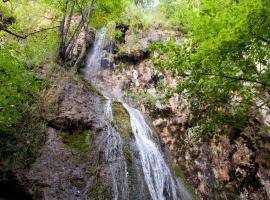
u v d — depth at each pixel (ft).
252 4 17.56
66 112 24.44
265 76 21.29
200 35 21.08
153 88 45.52
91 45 51.47
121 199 21.97
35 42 32.14
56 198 18.81
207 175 34.73
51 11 41.86
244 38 18.97
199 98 24.85
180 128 38.29
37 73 26.13
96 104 29.07
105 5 41.45
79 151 22.35
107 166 23.03
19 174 18.61
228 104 27.53
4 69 18.08
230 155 34.55
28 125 21.25
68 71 30.40
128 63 51.11
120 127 29.04
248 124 32.24
